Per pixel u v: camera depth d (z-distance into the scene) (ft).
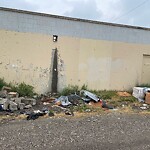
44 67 39.50
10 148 18.21
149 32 49.16
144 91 41.63
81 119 27.02
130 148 19.71
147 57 49.85
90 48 43.09
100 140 21.02
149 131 24.32
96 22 43.21
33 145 19.01
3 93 32.63
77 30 41.73
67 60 41.24
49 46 39.65
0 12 36.06
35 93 38.91
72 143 19.94
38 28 38.68
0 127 22.65
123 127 25.03
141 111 33.94
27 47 38.11
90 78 43.52
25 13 37.68
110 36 44.88
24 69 38.17
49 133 21.76
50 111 29.53
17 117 26.48
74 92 40.37
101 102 36.24
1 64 36.68
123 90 47.14
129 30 46.80
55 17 39.78
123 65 46.73
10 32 36.86
